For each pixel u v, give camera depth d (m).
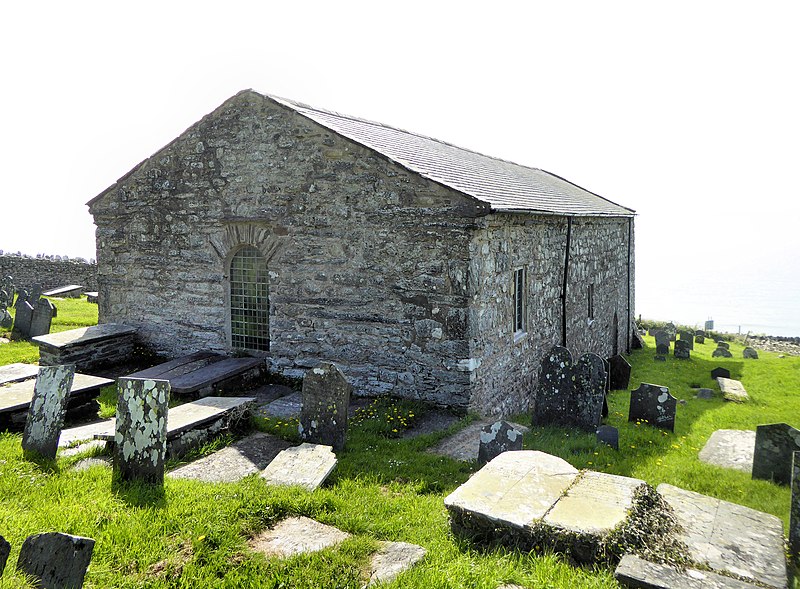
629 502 5.25
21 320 16.05
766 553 4.80
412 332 10.74
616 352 22.03
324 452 7.67
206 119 12.32
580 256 17.03
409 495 6.77
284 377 12.09
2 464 6.90
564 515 5.10
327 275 11.46
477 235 10.44
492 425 7.74
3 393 9.18
